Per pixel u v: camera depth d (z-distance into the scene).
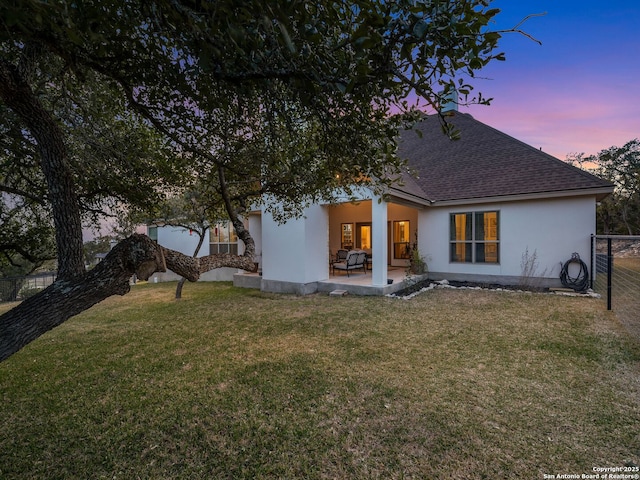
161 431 2.83
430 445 2.56
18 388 3.71
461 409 3.05
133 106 2.49
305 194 3.54
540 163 9.64
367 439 2.65
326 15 1.21
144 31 1.53
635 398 3.18
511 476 2.22
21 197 3.38
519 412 2.98
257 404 3.24
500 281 9.63
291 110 2.29
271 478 2.26
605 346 4.53
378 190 3.02
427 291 8.92
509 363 4.06
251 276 11.34
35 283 10.06
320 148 2.47
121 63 1.94
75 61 1.83
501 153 10.74
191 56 1.61
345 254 12.45
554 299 7.61
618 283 9.38
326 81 1.38
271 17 1.07
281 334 5.57
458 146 11.97
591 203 8.45
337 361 4.27
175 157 3.34
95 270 2.02
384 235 8.72
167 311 7.75
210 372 4.05
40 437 2.78
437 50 1.29
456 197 10.06
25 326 1.74
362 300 8.10
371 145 2.09
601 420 2.82
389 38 1.28
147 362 4.46
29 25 1.29
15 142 2.79
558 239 8.83
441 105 1.51
